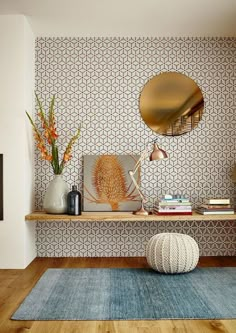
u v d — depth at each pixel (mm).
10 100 3971
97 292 3029
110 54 4539
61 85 4516
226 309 2633
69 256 4480
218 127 4527
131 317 2494
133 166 4480
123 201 4441
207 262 4145
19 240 3938
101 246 4484
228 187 4520
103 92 4520
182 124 4523
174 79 4531
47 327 2348
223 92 4535
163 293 2990
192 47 4531
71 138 4500
